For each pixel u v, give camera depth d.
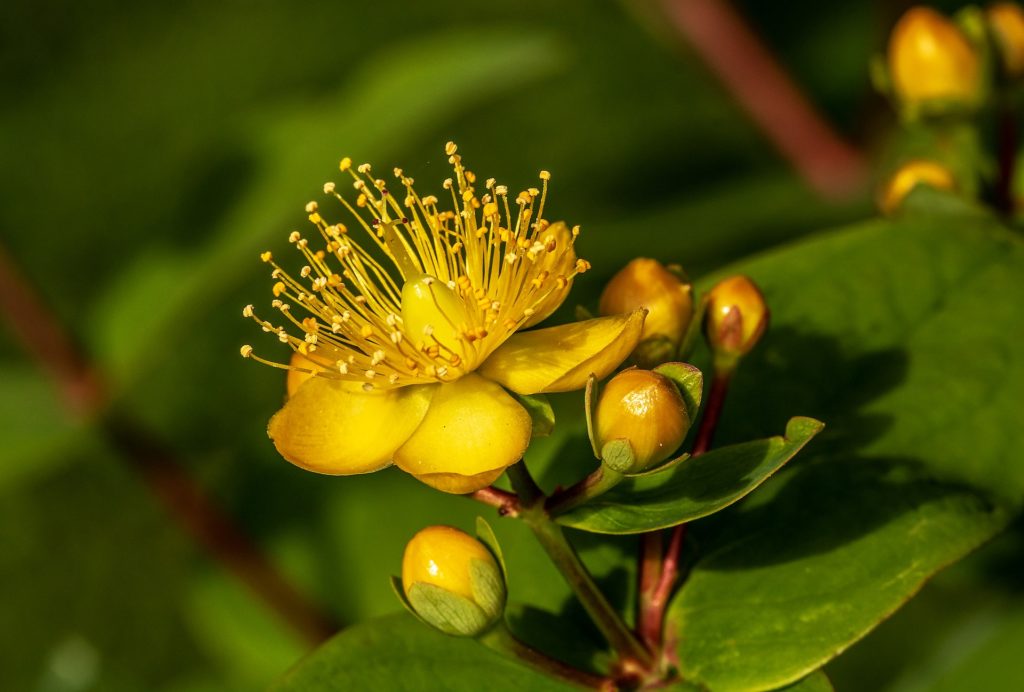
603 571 0.27
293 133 0.33
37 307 0.34
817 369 0.28
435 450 0.26
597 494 0.25
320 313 0.26
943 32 0.29
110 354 0.34
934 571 0.26
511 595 0.27
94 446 0.35
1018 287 0.28
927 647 0.34
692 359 0.28
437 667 0.26
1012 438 0.27
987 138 0.31
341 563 0.33
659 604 0.26
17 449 0.33
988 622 0.30
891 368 0.28
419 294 0.26
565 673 0.26
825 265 0.28
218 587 0.34
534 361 0.26
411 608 0.25
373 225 0.27
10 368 0.34
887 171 0.31
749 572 0.26
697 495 0.25
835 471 0.27
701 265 0.35
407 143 0.34
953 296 0.28
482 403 0.26
